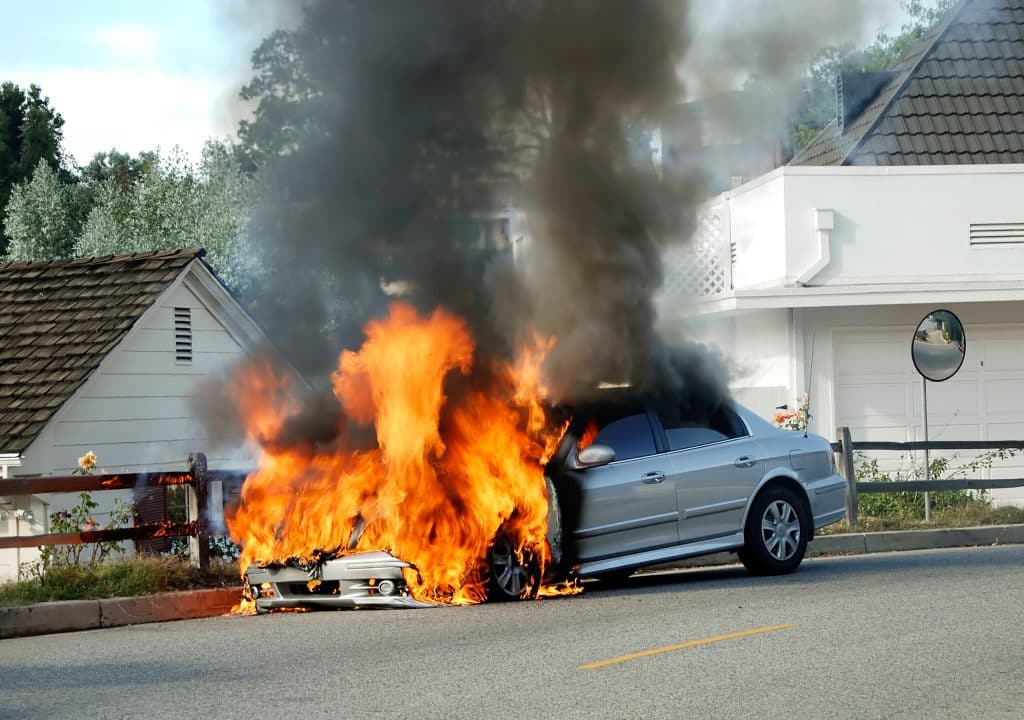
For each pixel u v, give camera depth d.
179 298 18.31
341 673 7.53
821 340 20.20
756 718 6.29
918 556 13.84
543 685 7.07
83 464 13.25
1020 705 6.56
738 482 11.71
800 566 12.95
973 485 16.12
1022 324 20.69
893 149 21.41
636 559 11.05
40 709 6.73
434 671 7.51
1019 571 11.77
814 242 19.84
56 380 16.72
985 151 21.42
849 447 15.66
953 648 8.02
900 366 20.47
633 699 6.70
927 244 20.19
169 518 17.52
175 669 7.87
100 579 10.79
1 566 16.06
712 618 9.28
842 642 8.25
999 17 23.16
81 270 19.34
